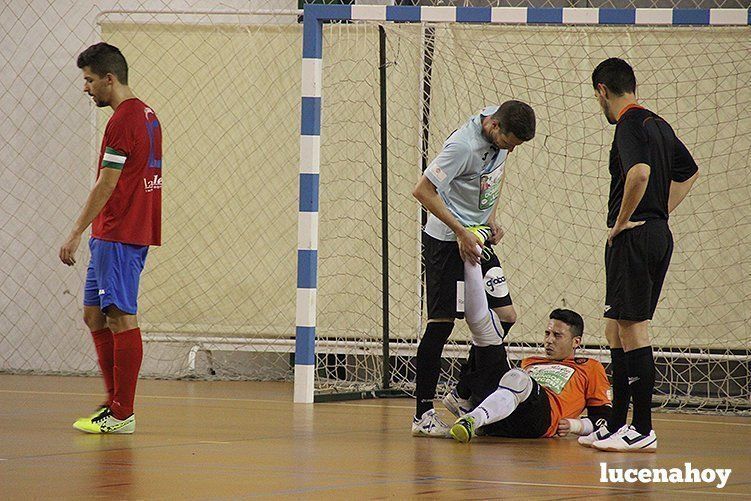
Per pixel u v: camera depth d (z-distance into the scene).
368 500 9.02
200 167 24.39
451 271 14.29
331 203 23.86
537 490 9.82
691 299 22.38
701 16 17.97
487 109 14.37
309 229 19.34
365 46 23.67
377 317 23.67
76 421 15.35
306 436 14.20
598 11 18.20
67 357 25.14
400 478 10.42
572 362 15.63
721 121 22.23
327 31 23.81
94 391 20.72
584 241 22.78
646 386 13.15
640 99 22.58
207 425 15.39
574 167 22.80
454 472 10.97
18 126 25.47
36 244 25.33
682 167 13.82
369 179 23.70
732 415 19.31
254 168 24.25
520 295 23.00
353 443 13.50
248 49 24.30
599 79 13.60
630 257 13.02
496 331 14.59
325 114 23.84
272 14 23.55
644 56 22.53
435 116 23.22
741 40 22.03
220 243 24.33
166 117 24.52
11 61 25.53
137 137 13.90
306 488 9.63
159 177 14.41
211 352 24.73
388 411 18.23
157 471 10.61
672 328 22.44
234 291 24.25
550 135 22.86
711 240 22.30
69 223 25.23
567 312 15.82
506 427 14.55
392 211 23.55
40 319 25.27
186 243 24.42
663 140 13.31
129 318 14.10
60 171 25.30
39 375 24.33
